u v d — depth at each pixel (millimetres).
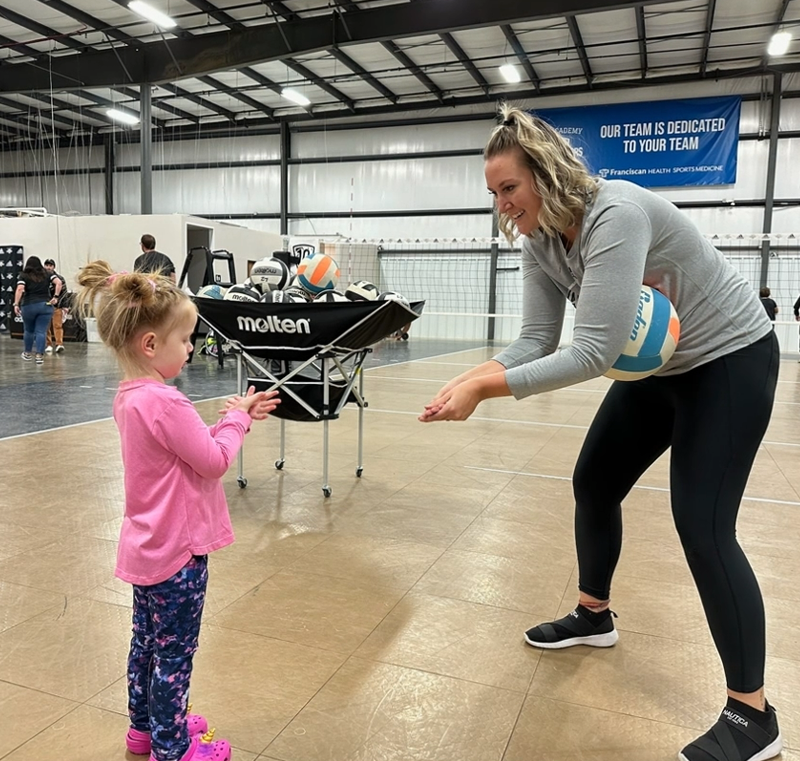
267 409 1450
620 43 12008
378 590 2125
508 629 1885
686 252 1357
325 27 10422
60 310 9461
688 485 1380
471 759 1340
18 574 2172
